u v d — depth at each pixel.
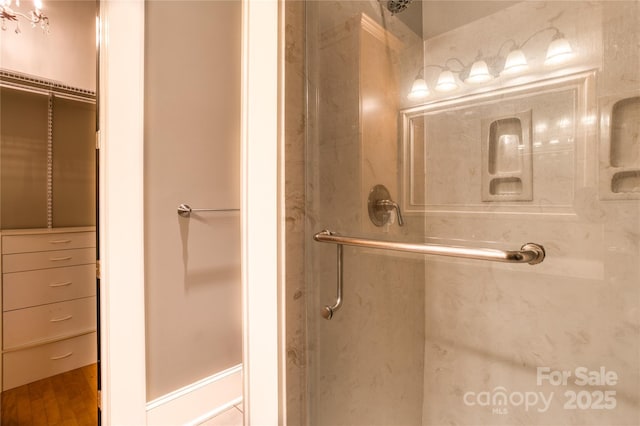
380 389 0.77
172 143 1.32
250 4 0.63
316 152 0.64
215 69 1.47
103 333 1.11
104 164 1.11
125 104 1.14
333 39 0.66
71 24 1.91
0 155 1.76
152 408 1.24
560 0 0.71
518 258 0.68
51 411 1.45
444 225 0.77
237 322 1.58
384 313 0.77
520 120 0.74
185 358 1.37
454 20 0.81
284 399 0.59
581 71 0.69
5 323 1.55
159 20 1.26
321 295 0.65
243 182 0.66
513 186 0.75
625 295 0.65
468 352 0.83
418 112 0.78
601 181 0.67
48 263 1.69
